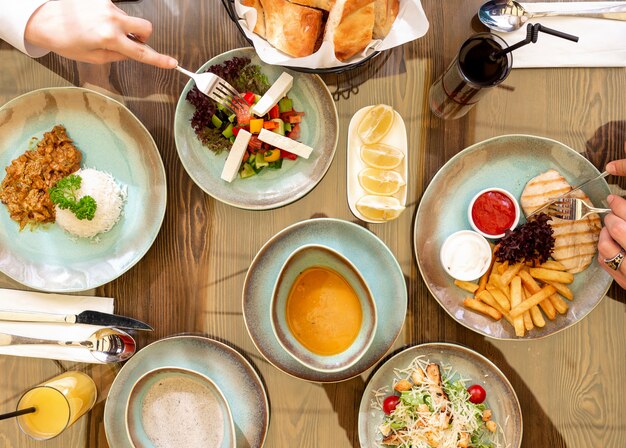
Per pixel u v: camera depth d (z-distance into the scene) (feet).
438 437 2.76
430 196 2.86
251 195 2.86
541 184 2.84
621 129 2.90
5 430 2.89
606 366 2.92
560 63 2.90
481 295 2.82
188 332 2.91
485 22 2.87
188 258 2.91
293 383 2.90
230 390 2.85
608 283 2.84
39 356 2.80
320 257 2.79
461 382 2.85
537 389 2.91
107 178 2.83
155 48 2.90
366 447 2.82
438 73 2.92
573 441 2.91
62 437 2.90
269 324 2.85
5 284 2.90
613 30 2.88
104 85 2.90
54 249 2.86
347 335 2.84
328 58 2.59
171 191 2.91
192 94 2.75
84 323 2.82
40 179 2.80
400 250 2.92
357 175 2.87
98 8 2.54
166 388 2.86
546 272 2.81
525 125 2.92
